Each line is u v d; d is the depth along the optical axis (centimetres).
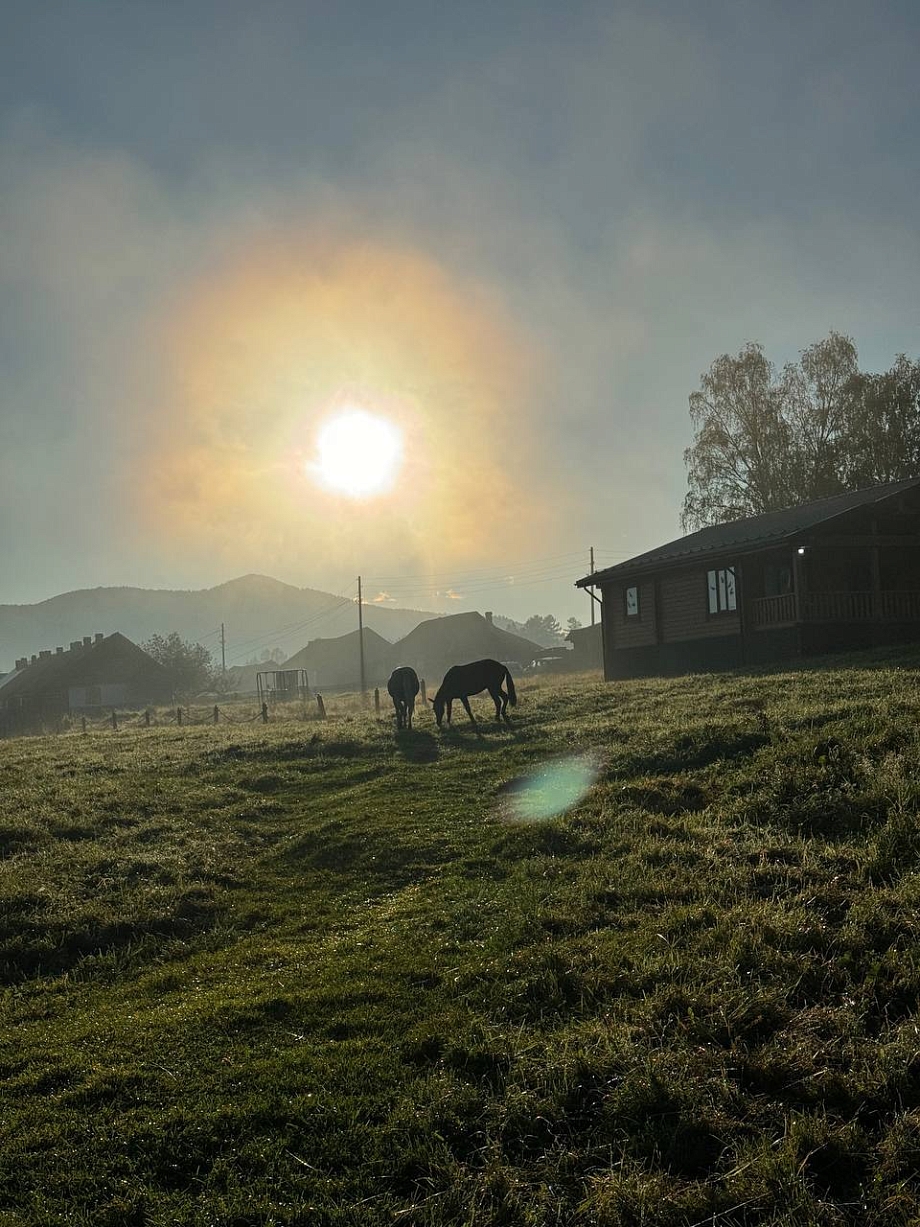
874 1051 764
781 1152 677
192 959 1156
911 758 1362
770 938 945
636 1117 725
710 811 1390
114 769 2331
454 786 1816
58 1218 660
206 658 11344
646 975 908
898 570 3581
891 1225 620
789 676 2530
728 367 5956
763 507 5803
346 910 1259
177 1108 776
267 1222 646
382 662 11288
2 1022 1020
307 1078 804
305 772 2145
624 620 4088
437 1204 658
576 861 1270
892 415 5616
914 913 948
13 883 1405
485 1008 901
